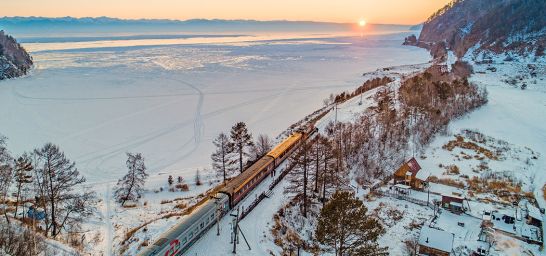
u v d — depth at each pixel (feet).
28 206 199.93
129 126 433.48
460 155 288.71
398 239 183.21
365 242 141.49
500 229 190.39
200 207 173.78
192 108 513.86
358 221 129.18
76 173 200.03
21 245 134.31
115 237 176.14
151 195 246.88
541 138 334.85
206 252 154.61
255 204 195.83
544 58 639.35
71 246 156.15
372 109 404.16
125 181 242.37
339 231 129.70
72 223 184.65
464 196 226.58
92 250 160.97
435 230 175.22
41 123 440.45
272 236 169.89
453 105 393.09
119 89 640.17
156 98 572.10
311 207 203.82
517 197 224.94
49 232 171.94
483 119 383.04
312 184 223.71
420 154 289.53
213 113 488.44
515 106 434.30
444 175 254.47
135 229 182.39
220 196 184.55
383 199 224.33
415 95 396.98
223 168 260.62
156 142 380.58
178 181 268.00
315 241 176.96
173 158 336.70
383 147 290.15
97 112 491.72
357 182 245.24
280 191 216.13
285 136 347.15
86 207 213.05
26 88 652.07
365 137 303.27
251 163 269.03
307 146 230.68
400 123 335.47
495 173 254.68
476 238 184.44
